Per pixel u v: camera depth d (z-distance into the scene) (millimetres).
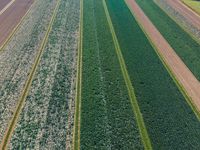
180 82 27922
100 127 21609
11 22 40312
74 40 35344
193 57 33031
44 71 28312
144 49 33875
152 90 26297
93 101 24297
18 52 31812
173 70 29922
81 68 29031
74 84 26500
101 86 26328
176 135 21438
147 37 37188
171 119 22938
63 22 40688
